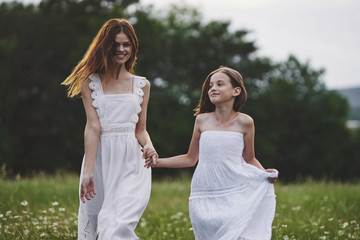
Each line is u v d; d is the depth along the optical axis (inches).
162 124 1259.2
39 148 1195.3
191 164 176.4
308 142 1656.0
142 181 168.2
